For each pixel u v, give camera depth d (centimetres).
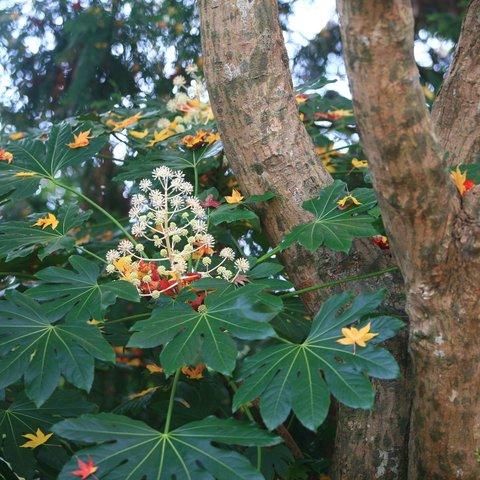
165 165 169
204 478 105
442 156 104
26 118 266
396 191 104
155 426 188
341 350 114
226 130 146
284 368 113
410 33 97
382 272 134
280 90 144
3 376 116
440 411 117
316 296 142
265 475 149
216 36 144
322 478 159
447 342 113
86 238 238
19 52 265
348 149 228
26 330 122
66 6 265
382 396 137
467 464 119
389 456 136
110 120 205
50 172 163
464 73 150
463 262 108
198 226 137
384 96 98
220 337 115
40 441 137
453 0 272
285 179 143
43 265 186
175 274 132
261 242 201
